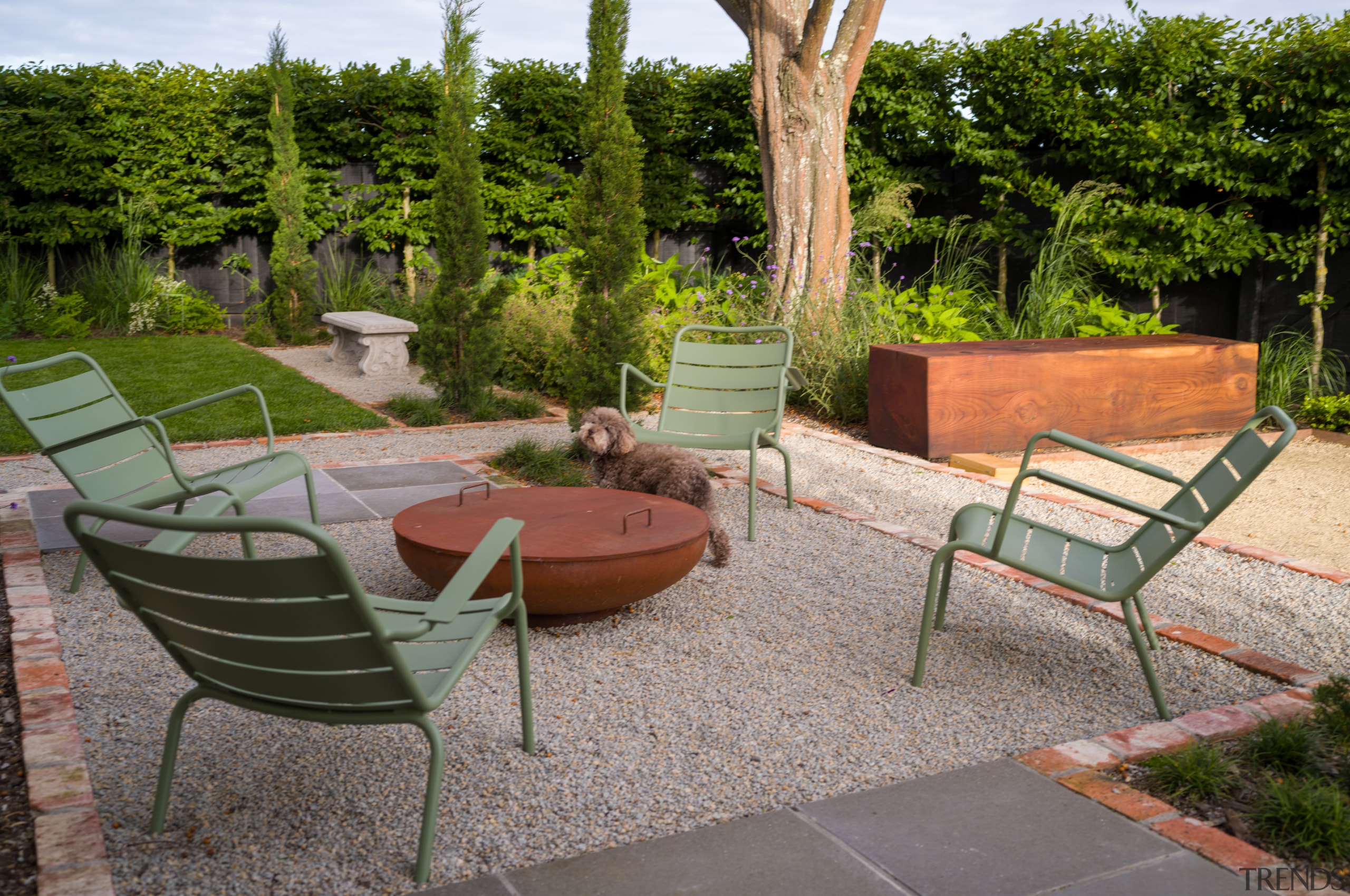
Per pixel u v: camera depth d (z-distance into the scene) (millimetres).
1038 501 5520
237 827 2234
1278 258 8352
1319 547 4859
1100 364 6910
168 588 1911
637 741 2688
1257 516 5430
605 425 4387
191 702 2199
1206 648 3342
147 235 12797
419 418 7559
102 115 12242
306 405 8062
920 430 6594
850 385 7961
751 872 2043
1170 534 2938
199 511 3340
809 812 2293
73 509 1753
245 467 4164
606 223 6336
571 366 6395
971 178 10812
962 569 4297
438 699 2020
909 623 3648
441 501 3939
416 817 2285
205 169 12820
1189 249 8711
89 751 2580
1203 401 7344
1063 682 3127
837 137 9000
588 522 3633
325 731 2738
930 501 5543
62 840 2090
